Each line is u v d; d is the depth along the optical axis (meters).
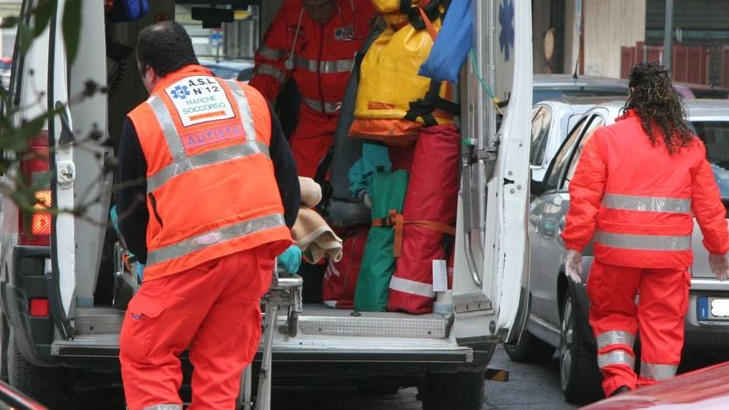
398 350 19.30
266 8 30.45
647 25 79.56
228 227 16.09
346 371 19.45
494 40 19.47
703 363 25.22
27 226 7.50
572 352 24.92
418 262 20.44
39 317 18.39
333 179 22.30
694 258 23.03
